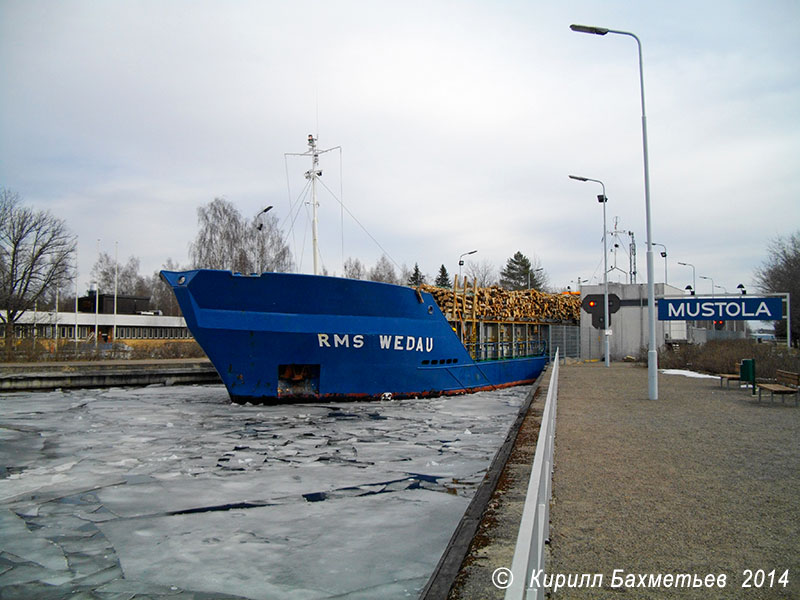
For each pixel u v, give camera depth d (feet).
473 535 18.89
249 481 32.48
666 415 44.16
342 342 61.05
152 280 348.18
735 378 64.34
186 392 86.74
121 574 20.40
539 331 111.65
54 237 166.71
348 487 31.14
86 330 186.09
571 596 14.16
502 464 28.89
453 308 79.15
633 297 130.93
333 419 54.60
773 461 28.40
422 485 31.53
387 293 63.98
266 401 61.52
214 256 166.61
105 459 38.47
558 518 19.85
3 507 28.04
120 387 95.45
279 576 20.08
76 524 25.58
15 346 127.95
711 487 23.67
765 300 81.15
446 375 73.10
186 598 18.54
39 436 47.52
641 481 24.64
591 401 53.31
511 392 82.89
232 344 58.23
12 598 18.57
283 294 58.54
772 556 16.58
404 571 20.43
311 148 72.79
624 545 17.42
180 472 34.68
